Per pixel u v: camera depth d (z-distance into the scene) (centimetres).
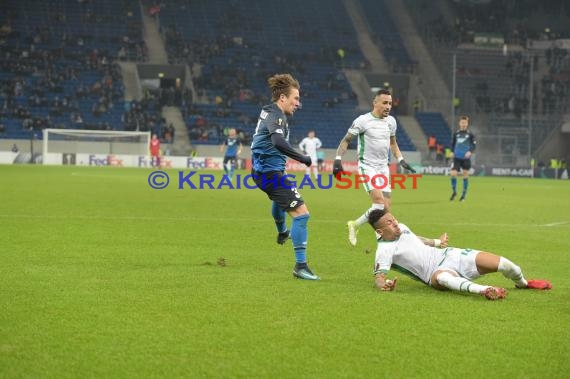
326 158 9206
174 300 1168
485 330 1008
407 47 10781
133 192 4041
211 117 9319
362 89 10169
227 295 1216
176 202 3381
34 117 8906
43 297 1170
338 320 1051
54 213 2658
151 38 10269
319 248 1892
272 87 1462
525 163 9206
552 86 10000
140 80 10012
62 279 1335
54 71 9412
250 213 2861
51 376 792
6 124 8731
